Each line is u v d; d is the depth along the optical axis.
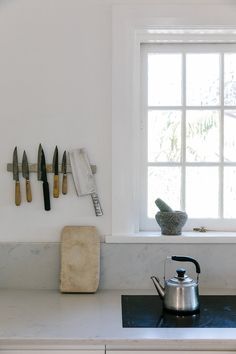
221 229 2.45
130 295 2.19
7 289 2.29
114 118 2.32
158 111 2.48
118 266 2.29
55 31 2.33
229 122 2.47
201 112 2.47
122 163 2.32
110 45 2.33
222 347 1.64
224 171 2.47
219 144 2.47
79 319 1.82
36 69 2.33
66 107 2.34
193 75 2.48
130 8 2.31
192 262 2.11
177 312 1.89
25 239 2.33
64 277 2.24
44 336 1.62
